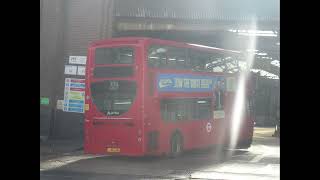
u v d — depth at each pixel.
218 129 19.58
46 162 15.62
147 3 24.23
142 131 15.18
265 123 51.56
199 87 18.23
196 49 17.98
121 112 15.40
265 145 24.80
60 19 22.89
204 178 12.37
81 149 19.20
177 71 16.91
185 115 17.36
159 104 15.93
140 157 17.44
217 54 19.41
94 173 13.18
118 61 15.56
